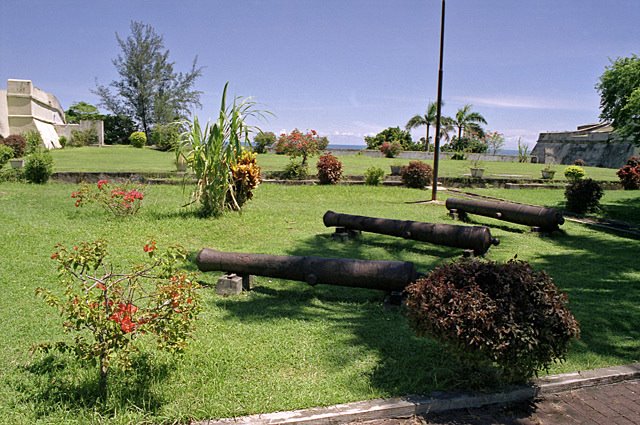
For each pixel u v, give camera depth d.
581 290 5.77
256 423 2.81
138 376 3.18
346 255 7.05
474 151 37.78
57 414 2.79
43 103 33.47
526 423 3.00
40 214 8.81
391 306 4.82
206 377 3.28
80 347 2.83
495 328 2.92
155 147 32.75
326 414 2.90
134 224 8.27
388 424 2.93
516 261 3.51
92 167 17.52
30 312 4.39
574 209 13.00
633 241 9.20
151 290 5.06
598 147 35.53
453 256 7.26
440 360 3.61
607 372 3.60
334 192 14.30
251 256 5.23
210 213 9.26
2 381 3.18
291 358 3.64
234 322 4.36
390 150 31.11
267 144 29.69
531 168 25.73
